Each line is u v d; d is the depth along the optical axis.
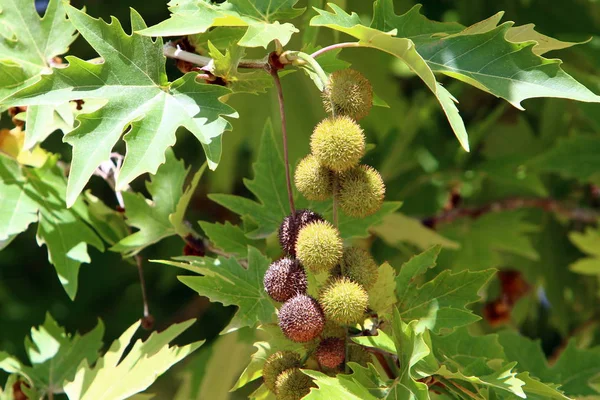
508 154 1.30
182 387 1.23
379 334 0.92
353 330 0.94
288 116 1.32
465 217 1.29
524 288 1.30
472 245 1.28
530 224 1.28
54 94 0.94
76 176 0.93
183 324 1.02
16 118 1.06
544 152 1.28
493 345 1.00
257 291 0.96
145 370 1.00
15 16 1.03
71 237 1.06
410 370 0.90
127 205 1.07
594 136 1.27
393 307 0.93
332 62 1.01
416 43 0.96
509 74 0.94
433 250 0.97
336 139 0.92
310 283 0.94
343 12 0.94
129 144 0.93
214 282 0.95
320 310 0.91
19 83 1.02
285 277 0.92
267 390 0.95
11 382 1.06
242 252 1.04
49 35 1.03
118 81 0.95
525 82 0.94
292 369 0.92
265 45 0.92
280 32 0.93
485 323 1.30
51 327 1.09
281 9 0.97
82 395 1.00
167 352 1.00
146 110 0.95
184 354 1.00
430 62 0.95
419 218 1.29
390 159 1.31
